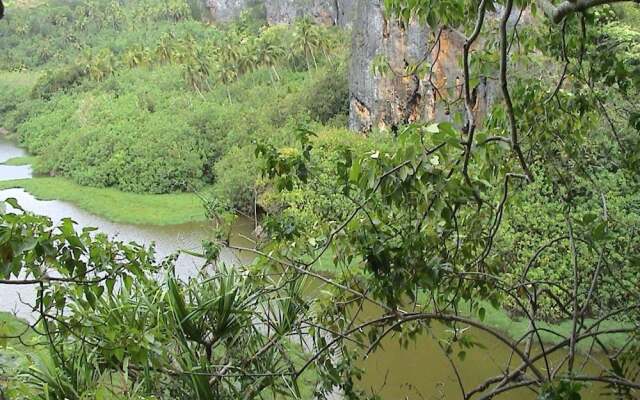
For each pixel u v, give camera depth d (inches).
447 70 625.6
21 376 143.1
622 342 433.1
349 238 158.1
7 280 123.6
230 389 168.9
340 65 1595.7
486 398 136.9
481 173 164.1
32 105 2111.2
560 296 509.7
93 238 166.4
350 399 165.8
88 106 1830.7
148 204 1214.9
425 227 157.6
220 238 201.8
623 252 176.9
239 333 172.6
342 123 1402.6
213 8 3088.1
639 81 183.5
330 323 173.9
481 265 163.2
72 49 2778.1
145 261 162.9
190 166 1322.6
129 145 1424.7
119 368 161.5
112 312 157.8
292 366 168.7
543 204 514.6
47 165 1514.5
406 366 529.0
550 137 191.2
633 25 508.7
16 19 2955.2
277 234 179.5
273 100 1605.6
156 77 2042.3
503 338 140.0
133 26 2947.8
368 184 149.0
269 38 2079.2
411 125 141.3
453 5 170.7
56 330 159.0
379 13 1144.2
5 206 123.9
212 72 1952.5
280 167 165.3
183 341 162.2
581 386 117.0
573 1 113.7
